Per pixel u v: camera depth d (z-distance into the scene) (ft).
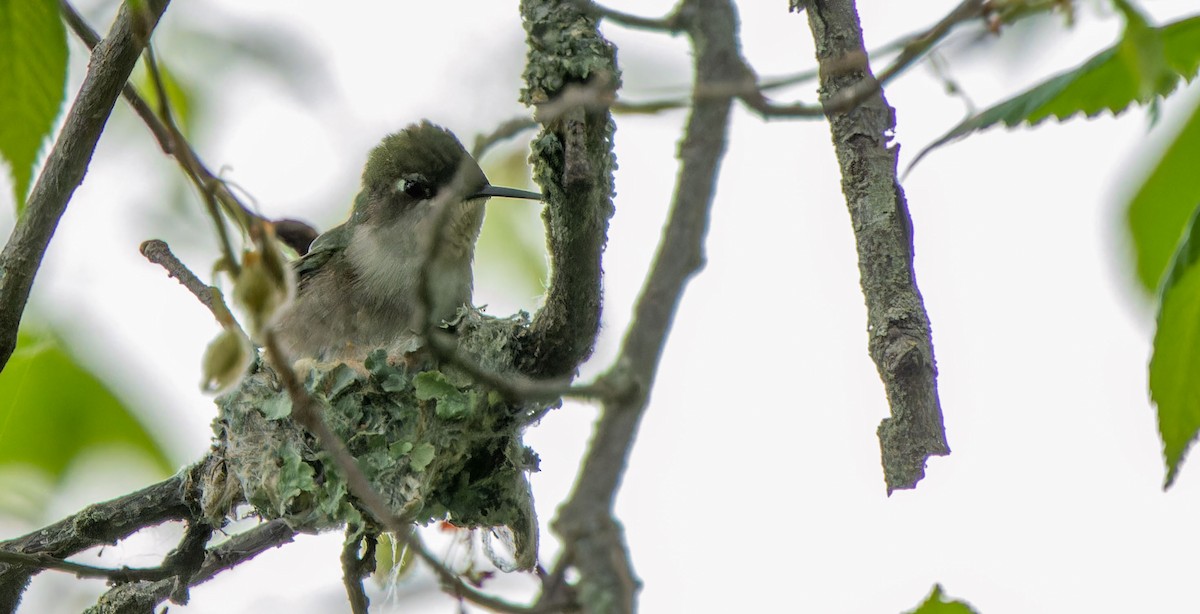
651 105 17.04
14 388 31.07
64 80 14.05
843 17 19.61
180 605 29.66
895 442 17.60
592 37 21.53
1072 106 14.11
